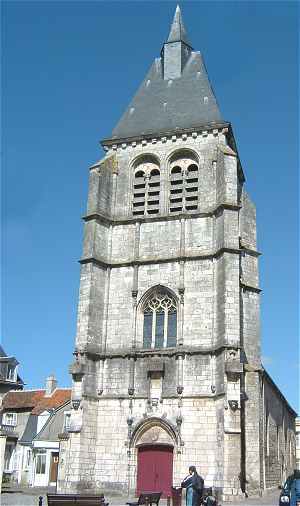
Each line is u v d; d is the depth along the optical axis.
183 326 36.28
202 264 37.34
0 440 31.89
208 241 37.97
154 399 35.28
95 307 37.84
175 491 25.41
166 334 37.03
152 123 43.88
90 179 41.09
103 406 36.25
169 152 41.53
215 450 33.09
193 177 40.50
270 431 43.75
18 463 58.28
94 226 39.41
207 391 34.47
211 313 36.09
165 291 37.84
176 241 38.75
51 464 55.12
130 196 41.50
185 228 38.72
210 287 36.72
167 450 34.50
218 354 34.53
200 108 43.31
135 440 35.06
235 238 36.38
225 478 31.20
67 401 59.41
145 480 34.31
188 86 45.53
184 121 42.84
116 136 43.97
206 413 34.06
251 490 34.97
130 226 40.19
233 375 32.97
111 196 41.53
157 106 45.00
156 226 39.56
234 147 43.88
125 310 38.19
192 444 33.75
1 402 32.56
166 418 34.62
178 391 34.78
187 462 33.50
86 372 36.12
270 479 41.66
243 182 44.69
